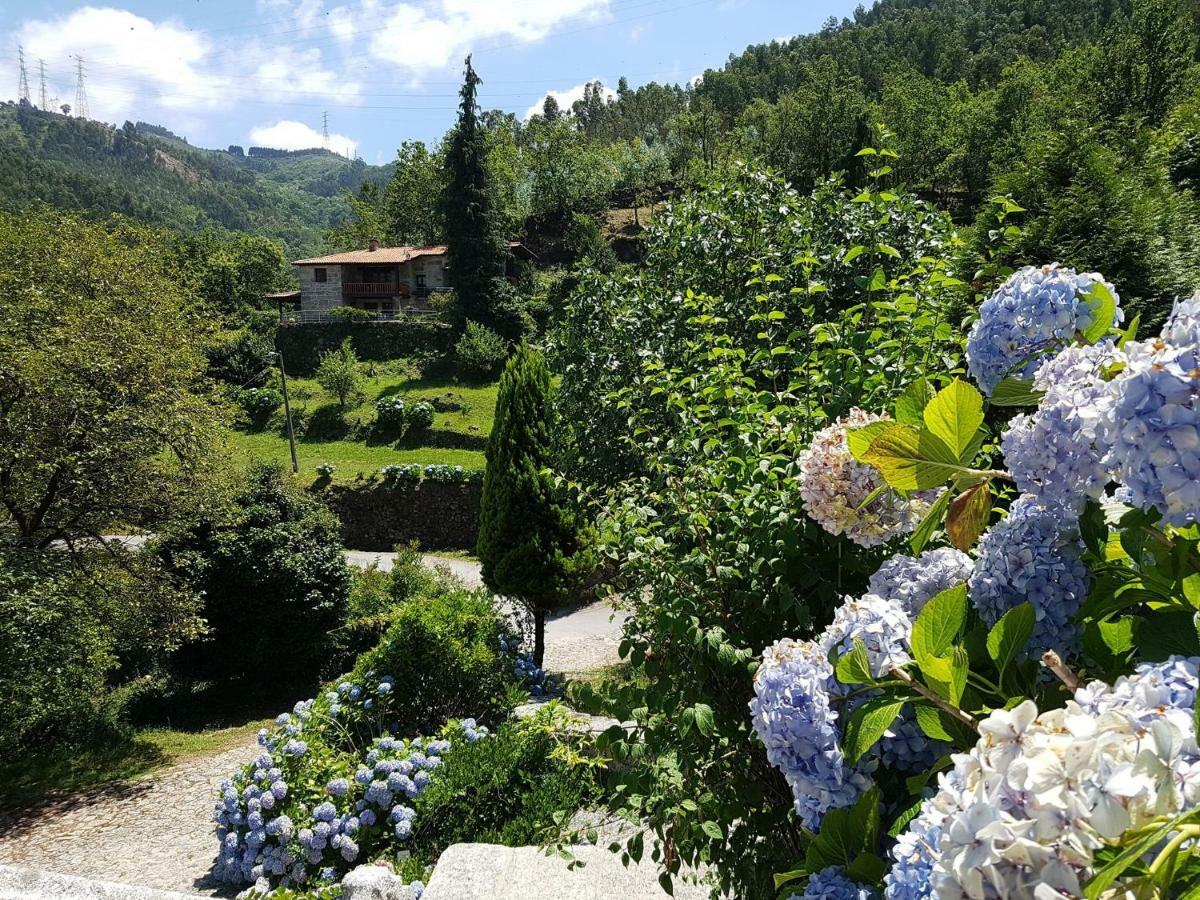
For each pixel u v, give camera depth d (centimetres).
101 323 1293
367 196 7581
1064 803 76
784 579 241
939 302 341
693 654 255
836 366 310
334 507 2544
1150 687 91
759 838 244
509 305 4031
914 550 159
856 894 138
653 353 563
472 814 554
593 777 394
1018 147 3256
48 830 840
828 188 695
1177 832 74
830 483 191
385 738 616
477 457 2816
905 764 160
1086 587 145
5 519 1287
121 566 1280
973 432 142
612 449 711
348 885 412
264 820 587
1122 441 101
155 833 813
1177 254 598
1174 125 1225
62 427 1214
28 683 1151
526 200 6253
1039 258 600
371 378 3612
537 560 1015
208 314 1538
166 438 1283
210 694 1428
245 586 1351
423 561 2273
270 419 3256
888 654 145
